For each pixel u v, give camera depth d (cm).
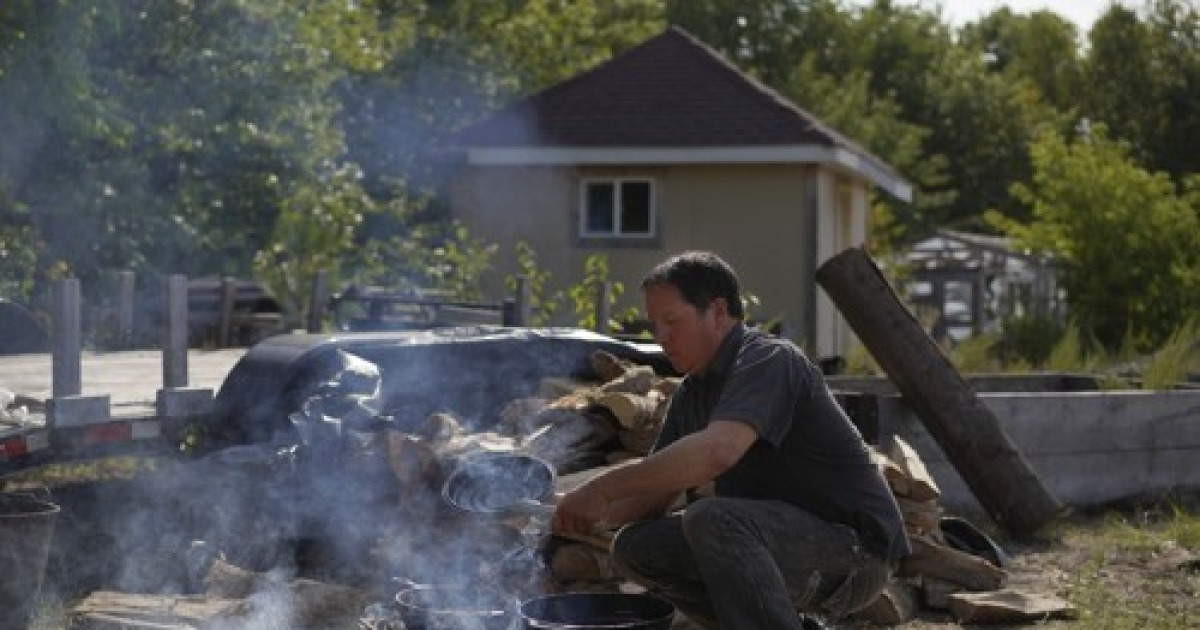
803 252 1838
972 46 5741
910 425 916
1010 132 5056
